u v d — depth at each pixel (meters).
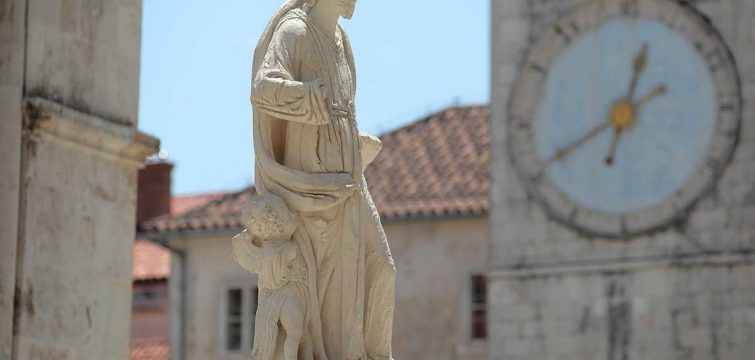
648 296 41.72
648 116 42.22
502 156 43.06
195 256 49.56
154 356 50.00
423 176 48.47
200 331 49.47
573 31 42.75
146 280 51.62
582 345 42.09
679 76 42.06
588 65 42.59
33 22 21.59
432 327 47.69
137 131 22.44
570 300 42.28
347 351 17.88
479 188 47.72
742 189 41.50
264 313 17.72
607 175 42.41
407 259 47.84
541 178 42.78
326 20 18.17
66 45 21.92
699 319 41.38
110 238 22.20
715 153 41.75
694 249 41.59
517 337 42.56
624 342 41.84
